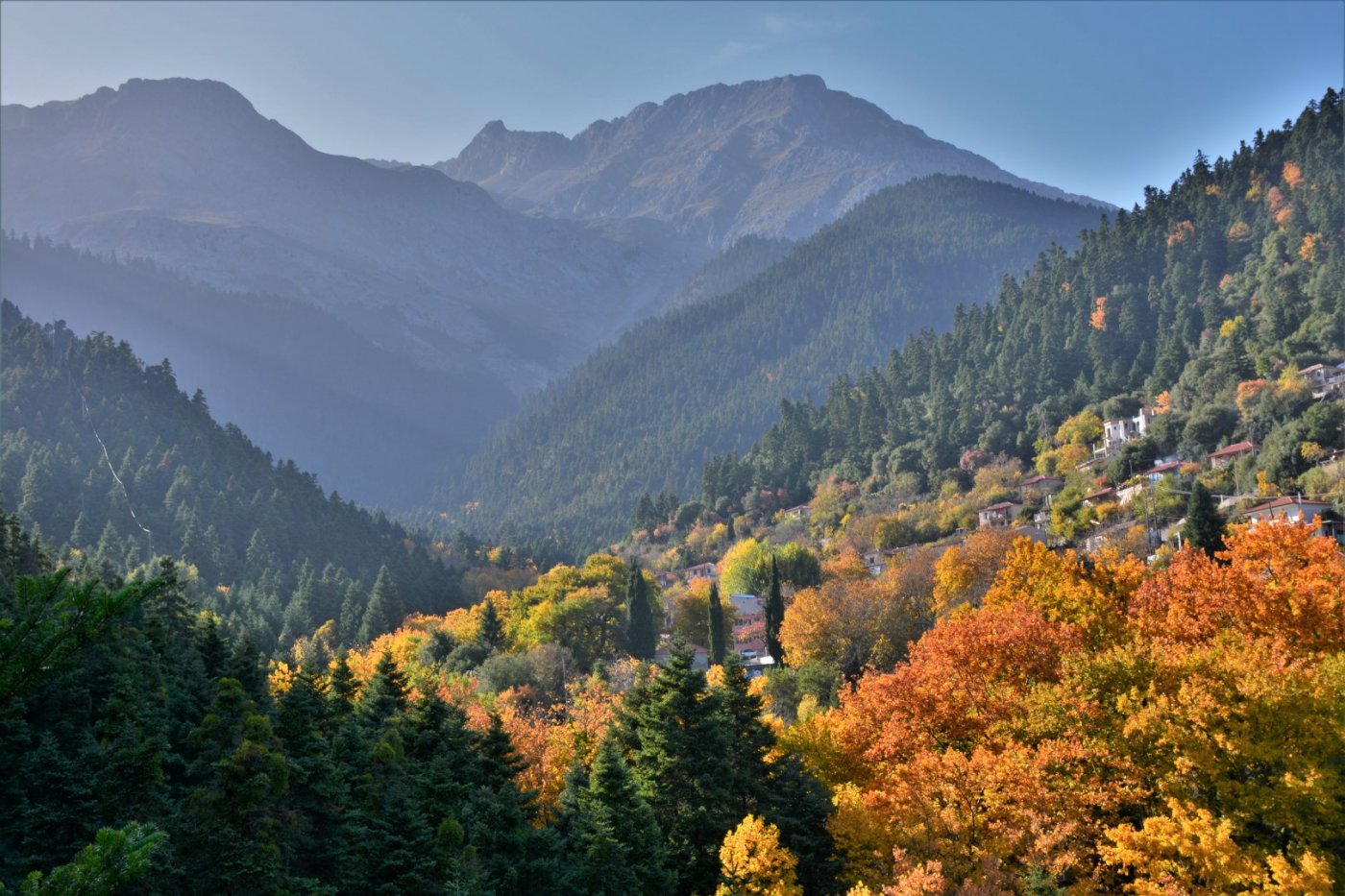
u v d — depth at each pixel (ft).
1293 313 613.11
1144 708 155.33
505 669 358.43
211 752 152.15
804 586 511.81
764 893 156.97
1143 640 191.83
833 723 210.18
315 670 212.43
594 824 159.43
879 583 412.16
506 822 157.99
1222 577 202.08
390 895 136.56
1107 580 243.81
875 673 244.63
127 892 116.98
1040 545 260.62
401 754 173.58
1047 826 146.20
